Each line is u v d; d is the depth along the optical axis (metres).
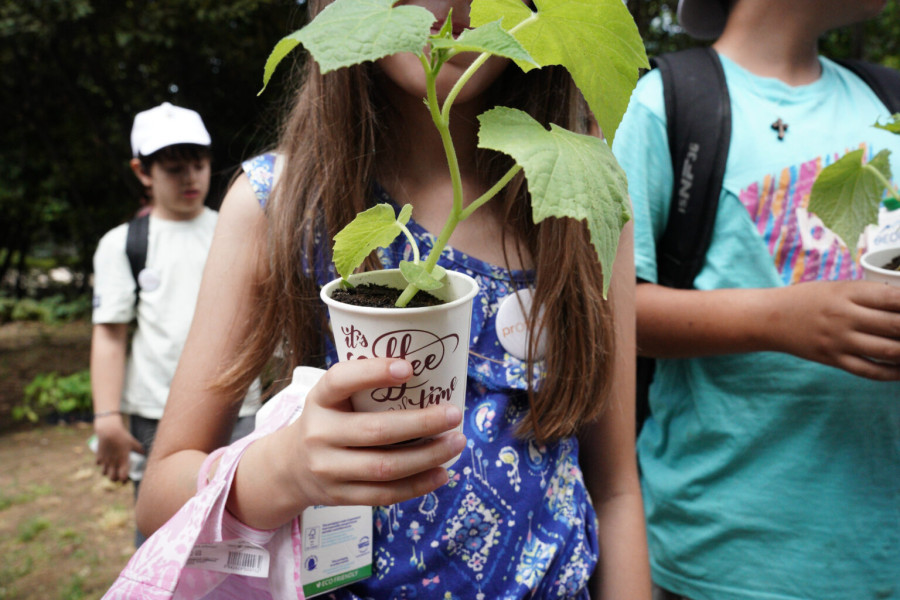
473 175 1.23
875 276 1.29
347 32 0.53
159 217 2.71
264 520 0.86
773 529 1.51
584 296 1.16
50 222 11.30
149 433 2.65
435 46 0.54
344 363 0.72
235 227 1.15
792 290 1.40
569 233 1.14
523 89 1.22
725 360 1.57
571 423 1.16
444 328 0.72
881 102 1.66
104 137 8.56
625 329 1.33
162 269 2.62
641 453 1.85
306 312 1.10
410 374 0.70
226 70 8.02
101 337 2.63
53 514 4.27
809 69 1.69
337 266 0.75
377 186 1.15
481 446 1.08
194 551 0.91
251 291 1.13
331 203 1.09
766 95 1.61
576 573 1.13
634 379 1.35
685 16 1.85
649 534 1.79
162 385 2.60
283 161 1.20
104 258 2.64
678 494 1.65
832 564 1.48
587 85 0.70
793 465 1.50
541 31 0.68
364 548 0.99
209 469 0.94
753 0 1.64
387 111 1.19
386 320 0.70
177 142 2.61
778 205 1.55
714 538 1.58
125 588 0.84
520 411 1.14
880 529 1.47
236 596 0.96
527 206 1.19
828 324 1.32
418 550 1.03
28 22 6.75
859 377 1.45
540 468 1.13
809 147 1.56
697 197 1.58
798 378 1.48
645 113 1.61
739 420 1.55
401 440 0.73
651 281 1.61
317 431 0.74
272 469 0.82
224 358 1.12
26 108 9.03
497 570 1.05
